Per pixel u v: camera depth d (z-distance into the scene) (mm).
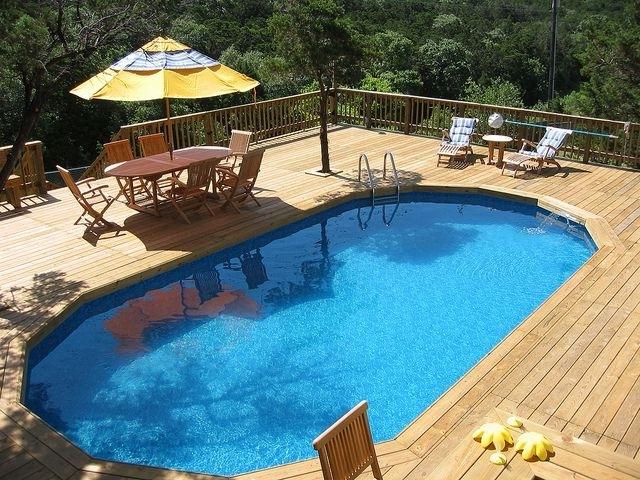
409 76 41625
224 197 9750
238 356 6262
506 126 12242
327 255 8500
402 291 7480
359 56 10062
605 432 4555
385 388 5734
